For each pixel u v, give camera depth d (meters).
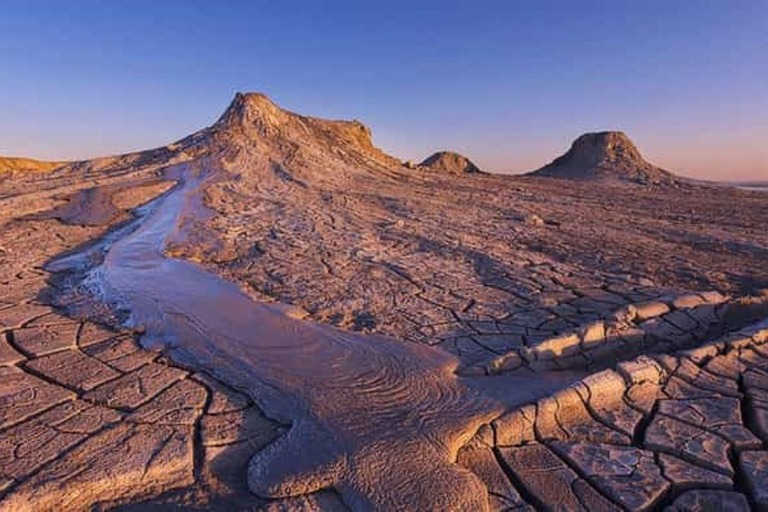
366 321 4.55
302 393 3.15
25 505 2.21
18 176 17.53
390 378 3.35
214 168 17.19
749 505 2.24
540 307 4.89
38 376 3.44
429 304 5.00
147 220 9.90
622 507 2.23
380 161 24.84
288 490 2.31
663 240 8.94
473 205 13.73
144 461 2.50
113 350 3.89
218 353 3.79
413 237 8.52
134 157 20.03
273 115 23.80
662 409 2.98
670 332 4.11
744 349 3.65
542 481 2.41
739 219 11.99
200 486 2.38
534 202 15.13
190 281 5.78
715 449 2.61
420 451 2.55
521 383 3.30
